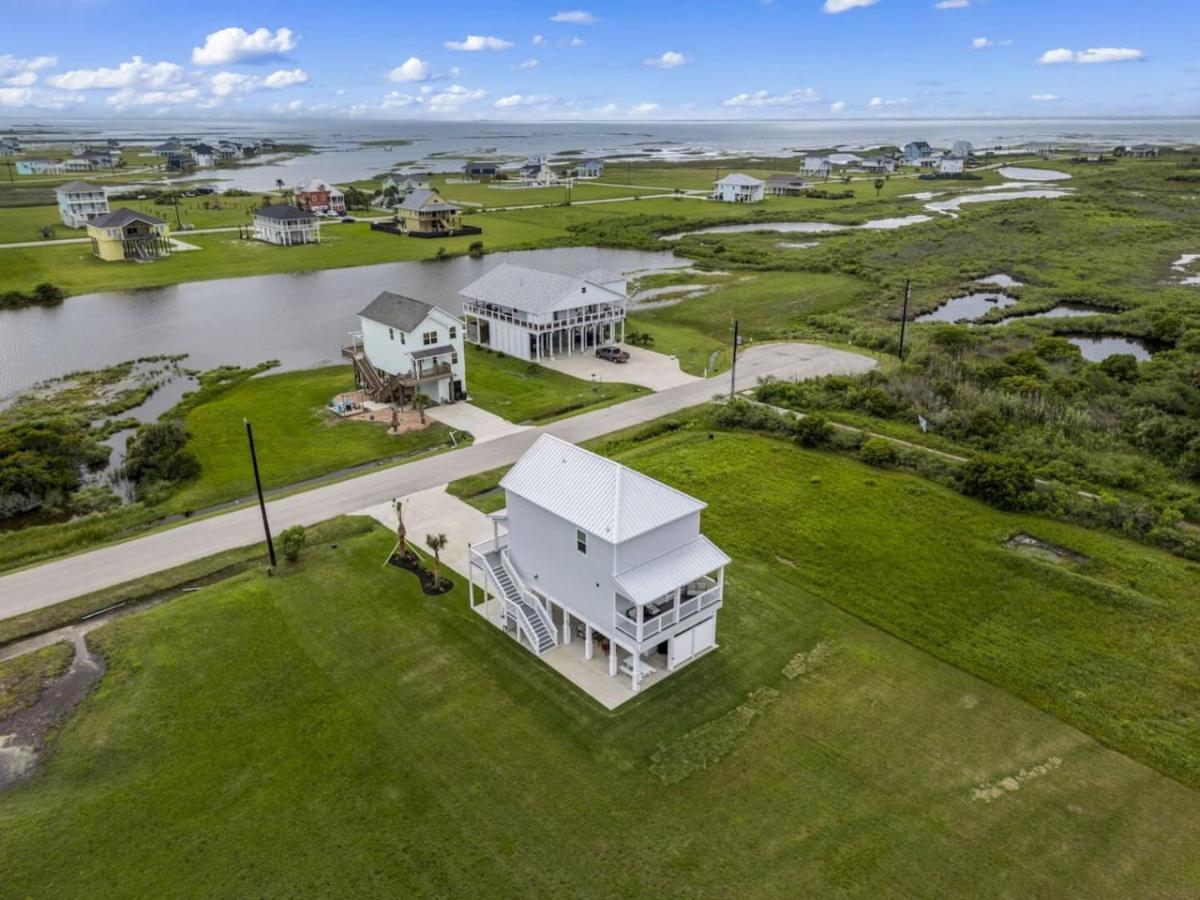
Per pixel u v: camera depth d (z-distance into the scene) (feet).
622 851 69.67
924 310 276.21
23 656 95.66
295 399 190.39
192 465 149.48
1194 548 116.78
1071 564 116.47
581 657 96.94
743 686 91.45
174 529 128.16
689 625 93.61
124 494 147.43
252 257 382.63
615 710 87.56
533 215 511.40
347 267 365.20
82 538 126.82
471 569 105.50
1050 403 171.73
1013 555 116.47
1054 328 252.83
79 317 276.21
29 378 212.84
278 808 74.13
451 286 323.78
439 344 181.27
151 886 66.28
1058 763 79.82
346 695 89.40
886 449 149.89
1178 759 80.07
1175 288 296.92
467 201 582.35
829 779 77.71
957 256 357.61
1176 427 153.89
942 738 83.20
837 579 112.78
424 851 69.67
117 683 90.84
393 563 116.88
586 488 92.94
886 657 96.32
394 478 146.00
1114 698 88.69
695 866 68.18
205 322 270.05
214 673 92.73
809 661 95.61
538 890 65.98
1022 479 133.08
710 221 475.31
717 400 188.14
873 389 180.96
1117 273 320.91
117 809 73.92
